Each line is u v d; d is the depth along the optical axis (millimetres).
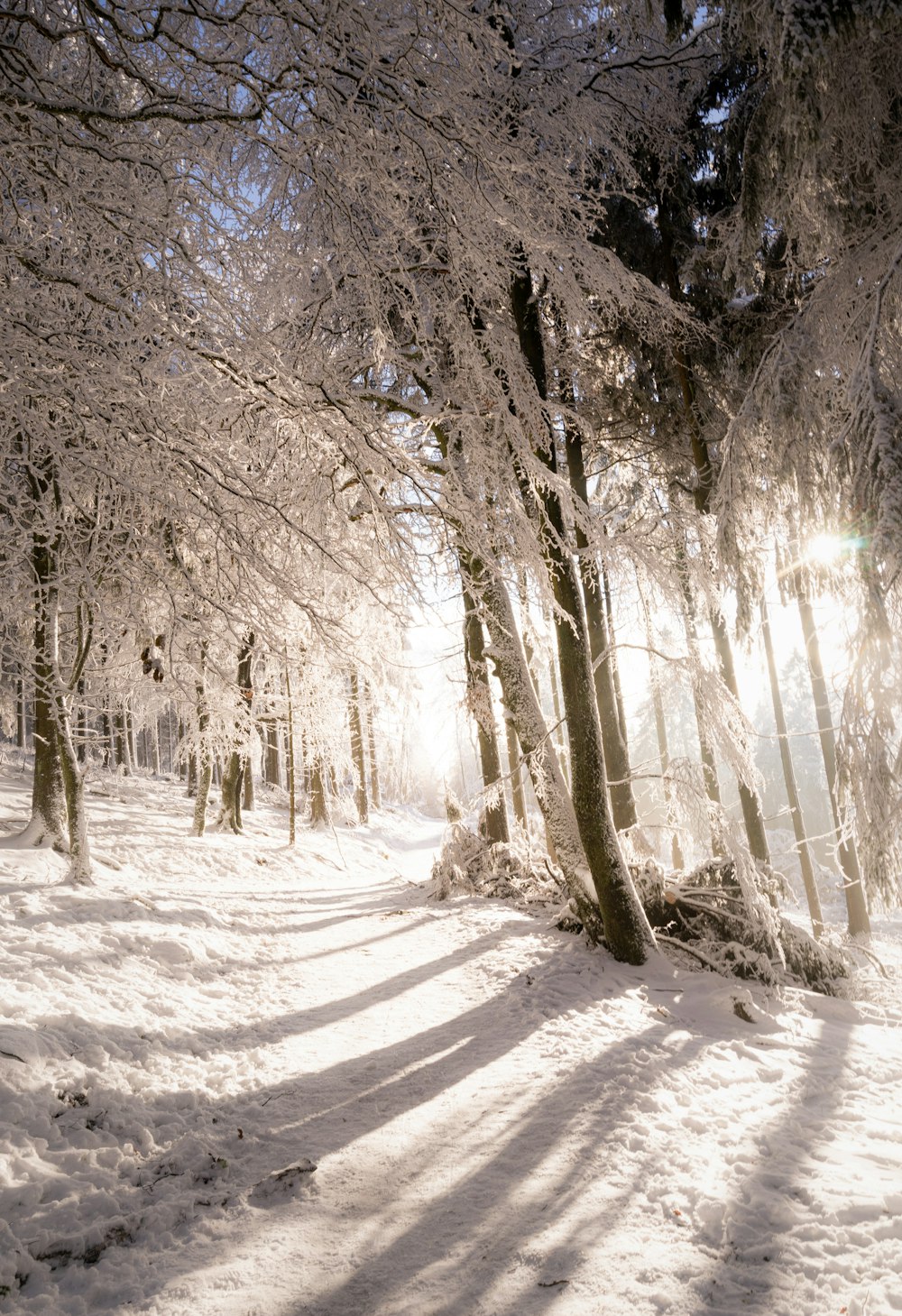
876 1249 2957
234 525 4184
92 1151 3695
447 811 13391
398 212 4375
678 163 10875
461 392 8266
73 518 4715
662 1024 5848
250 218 4395
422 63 4371
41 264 3838
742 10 6477
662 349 11680
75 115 3590
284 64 4047
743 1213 3254
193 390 4723
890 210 7422
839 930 14562
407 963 7969
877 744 6012
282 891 13977
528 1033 5625
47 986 5414
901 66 6758
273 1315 2701
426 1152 3926
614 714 12008
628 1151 3857
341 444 4633
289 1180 3609
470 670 13484
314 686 14195
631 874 8609
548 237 6461
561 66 9164
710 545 10875
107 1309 2734
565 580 7938
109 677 11406
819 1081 4961
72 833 9266
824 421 7984
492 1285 2857
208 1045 5395
